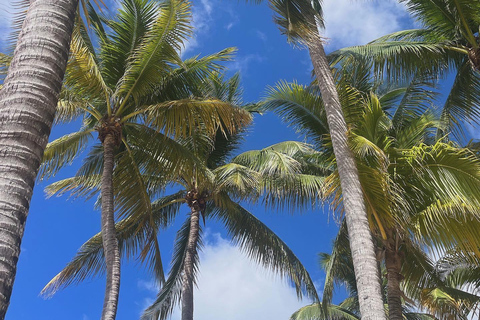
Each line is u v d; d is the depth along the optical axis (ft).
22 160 14.97
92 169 58.39
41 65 16.48
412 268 51.70
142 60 45.98
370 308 28.07
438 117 50.93
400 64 47.34
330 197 36.60
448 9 47.73
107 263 44.80
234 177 57.21
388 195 36.70
